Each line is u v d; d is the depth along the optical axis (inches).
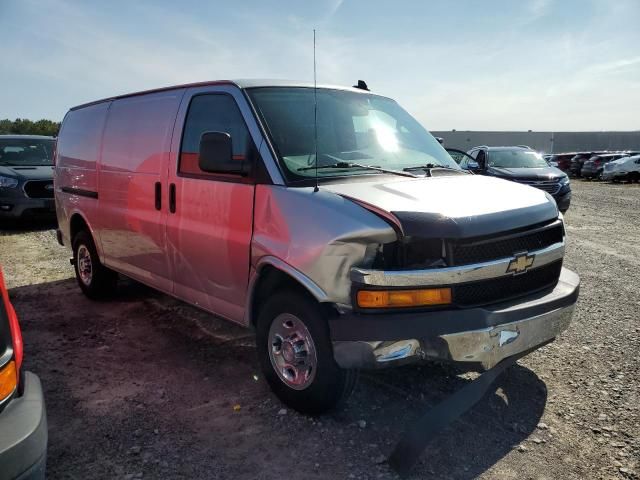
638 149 2103.8
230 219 148.2
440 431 118.3
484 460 119.5
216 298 159.8
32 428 83.6
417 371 161.3
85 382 158.2
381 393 148.3
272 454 121.6
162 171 175.5
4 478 79.0
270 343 141.3
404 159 164.6
